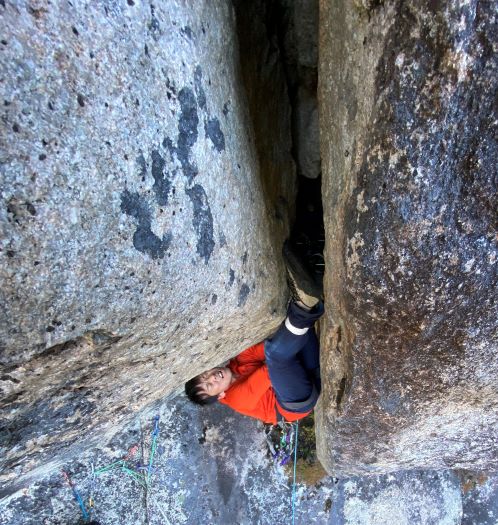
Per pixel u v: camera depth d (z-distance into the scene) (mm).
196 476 1963
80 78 553
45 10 517
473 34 619
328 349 1184
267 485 2027
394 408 1163
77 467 1854
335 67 852
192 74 751
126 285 641
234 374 1828
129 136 619
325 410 1365
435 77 657
